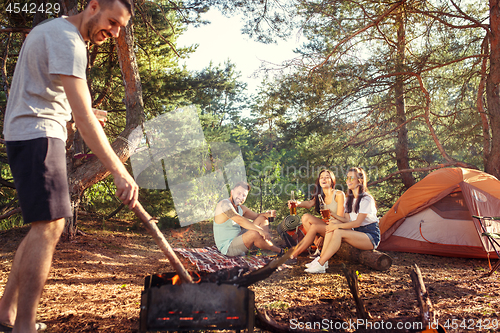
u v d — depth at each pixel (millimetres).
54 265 3951
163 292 1397
